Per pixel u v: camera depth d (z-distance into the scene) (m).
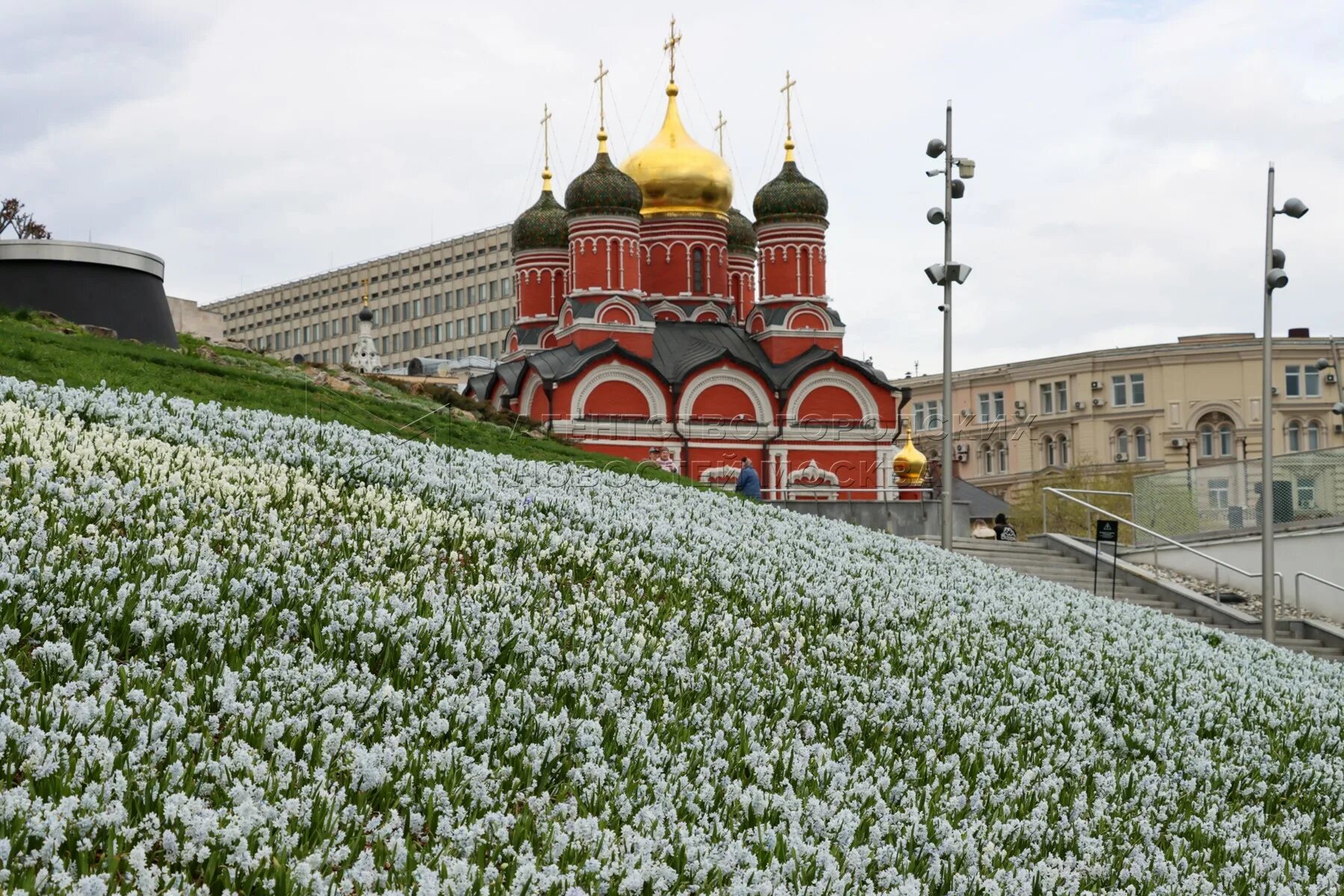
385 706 9.48
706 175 55.25
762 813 9.22
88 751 7.48
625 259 51.19
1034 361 89.00
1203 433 83.75
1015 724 13.29
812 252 53.53
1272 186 25.77
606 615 12.88
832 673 13.18
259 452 16.53
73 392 17.16
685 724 10.72
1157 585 28.66
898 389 54.53
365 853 7.29
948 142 28.77
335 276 138.12
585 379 48.84
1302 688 19.12
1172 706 15.71
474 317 124.31
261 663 9.51
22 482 12.48
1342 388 47.34
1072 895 9.45
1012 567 29.50
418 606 11.67
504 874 7.56
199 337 35.22
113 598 9.95
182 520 12.23
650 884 7.72
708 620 14.14
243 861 6.82
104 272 29.05
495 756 9.17
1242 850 11.41
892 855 8.94
